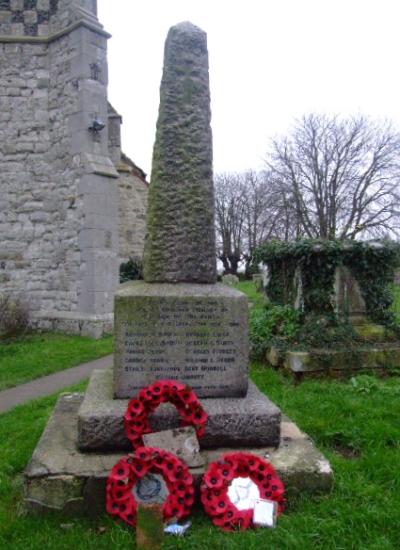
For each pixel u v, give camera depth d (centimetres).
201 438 324
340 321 654
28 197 1148
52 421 385
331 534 263
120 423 320
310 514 283
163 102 381
